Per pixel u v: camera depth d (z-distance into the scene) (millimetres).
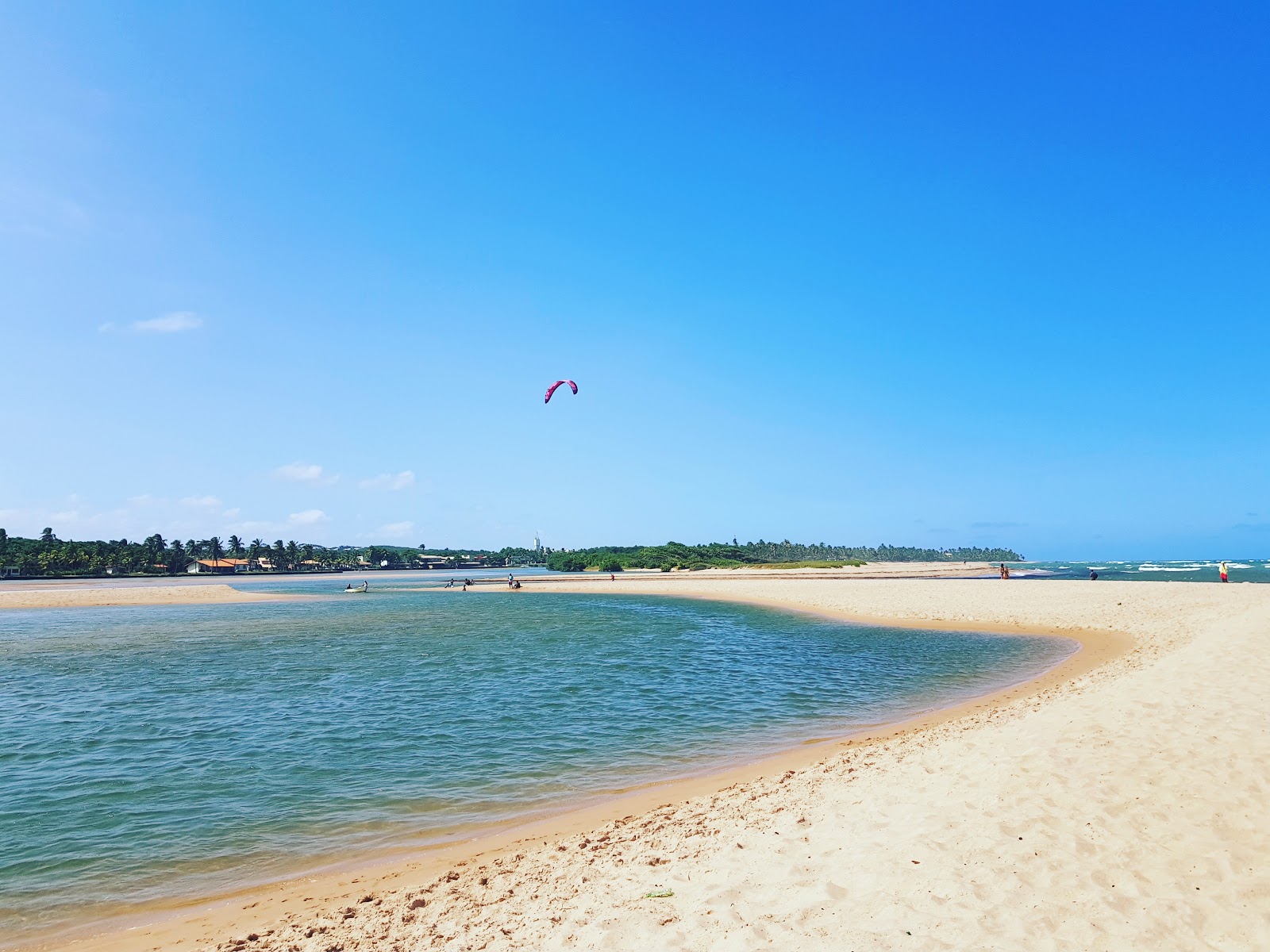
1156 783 9953
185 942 8492
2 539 178750
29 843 12148
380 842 11922
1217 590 52250
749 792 12852
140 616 62656
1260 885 7211
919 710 20484
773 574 129625
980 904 7199
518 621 51906
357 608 69625
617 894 8406
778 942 6754
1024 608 46562
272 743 18484
